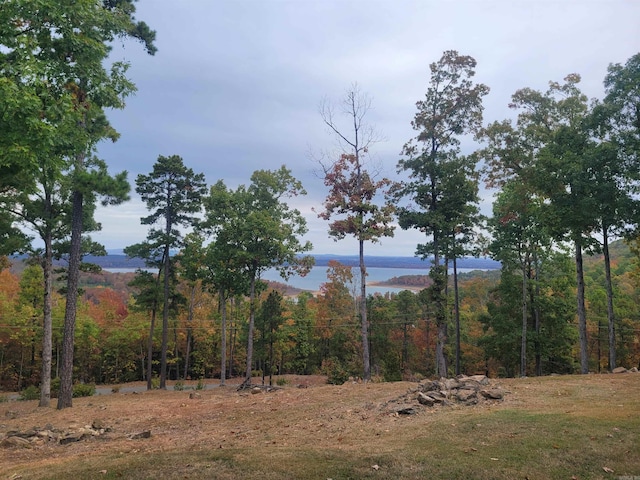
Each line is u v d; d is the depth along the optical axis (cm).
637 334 3806
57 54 870
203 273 3123
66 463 736
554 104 2461
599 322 3919
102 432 1123
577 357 4166
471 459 657
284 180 3164
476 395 1178
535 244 2952
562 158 2147
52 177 948
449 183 2503
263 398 1603
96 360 5100
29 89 678
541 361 3422
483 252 2973
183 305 3603
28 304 4009
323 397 1477
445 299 2606
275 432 986
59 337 4275
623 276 5409
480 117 2534
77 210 1839
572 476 587
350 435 879
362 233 2289
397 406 1130
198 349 5088
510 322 3134
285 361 5066
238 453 729
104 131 1706
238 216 2981
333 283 4906
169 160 2909
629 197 1852
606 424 809
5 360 4562
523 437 757
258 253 2802
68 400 1831
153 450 833
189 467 656
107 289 6788
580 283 2267
